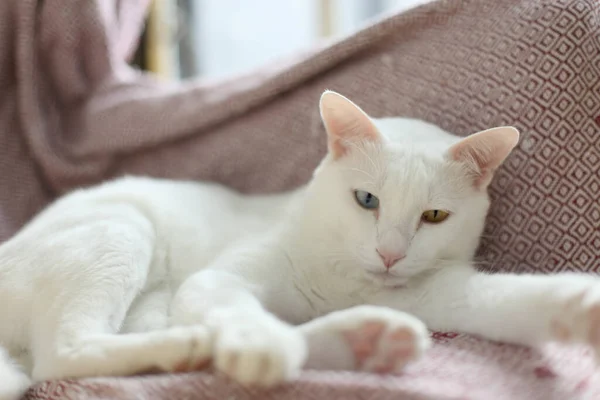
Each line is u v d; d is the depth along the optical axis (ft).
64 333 1.54
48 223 1.75
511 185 1.81
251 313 1.45
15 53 2.24
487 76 1.86
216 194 2.07
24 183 2.28
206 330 1.46
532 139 1.79
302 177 2.11
